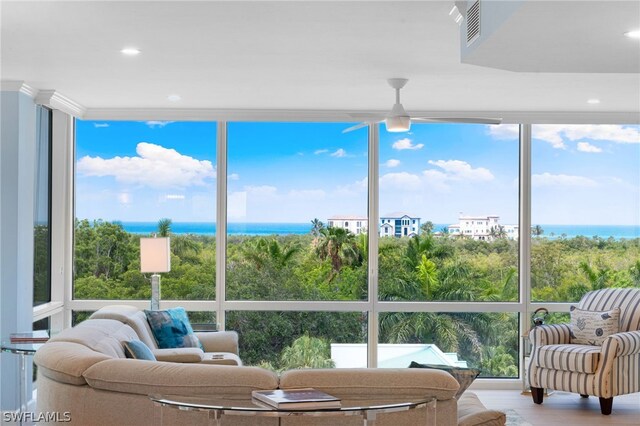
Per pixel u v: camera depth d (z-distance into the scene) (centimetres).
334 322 789
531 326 792
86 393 383
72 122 779
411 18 431
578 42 341
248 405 340
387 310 786
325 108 757
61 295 766
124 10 416
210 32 464
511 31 322
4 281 628
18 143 629
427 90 658
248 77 605
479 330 794
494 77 600
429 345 792
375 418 346
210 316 784
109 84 638
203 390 367
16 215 629
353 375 371
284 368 786
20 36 474
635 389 696
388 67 564
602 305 736
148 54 524
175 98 705
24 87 634
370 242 788
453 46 497
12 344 541
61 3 403
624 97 689
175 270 786
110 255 784
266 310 784
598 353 675
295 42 489
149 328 642
